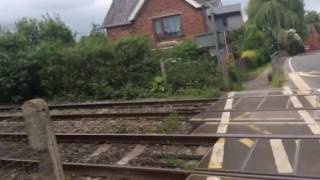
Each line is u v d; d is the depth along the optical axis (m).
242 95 15.09
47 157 5.57
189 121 11.04
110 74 20.38
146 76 20.02
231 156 7.33
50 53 21.45
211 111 12.12
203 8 29.77
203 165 7.06
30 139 5.57
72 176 7.75
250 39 32.81
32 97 22.02
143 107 14.94
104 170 7.54
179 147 8.67
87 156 9.15
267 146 7.61
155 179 6.93
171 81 18.89
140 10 31.81
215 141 8.48
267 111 11.15
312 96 12.87
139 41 20.84
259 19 47.22
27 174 8.38
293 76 20.09
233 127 9.62
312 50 57.94
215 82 18.28
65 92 20.91
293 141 7.72
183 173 6.70
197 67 19.20
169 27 30.98
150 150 8.77
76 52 20.77
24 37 23.34
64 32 27.48
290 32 47.75
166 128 10.70
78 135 10.30
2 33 22.91
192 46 21.06
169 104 14.75
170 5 30.62
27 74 21.47
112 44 20.95
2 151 10.70
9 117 15.80
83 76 20.77
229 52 23.92
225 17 18.17
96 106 16.38
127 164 8.15
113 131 11.38
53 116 14.39
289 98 12.95
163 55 21.08
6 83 21.28
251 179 6.22
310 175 6.04
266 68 27.75
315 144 7.40
